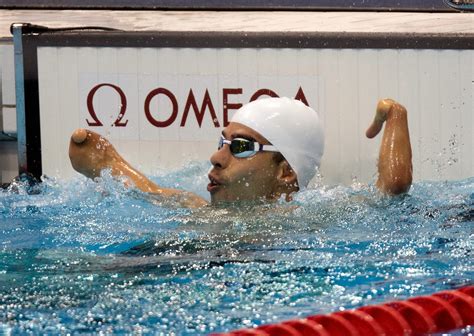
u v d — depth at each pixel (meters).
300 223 11.61
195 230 11.41
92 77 16.45
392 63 16.42
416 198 12.95
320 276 9.51
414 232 11.22
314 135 13.06
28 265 10.06
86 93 16.48
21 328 7.99
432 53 16.42
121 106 16.47
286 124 12.73
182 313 8.39
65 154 16.50
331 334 8.04
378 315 8.41
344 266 9.83
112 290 9.07
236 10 22.08
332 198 12.59
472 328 8.39
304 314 8.40
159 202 13.06
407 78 16.44
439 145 16.50
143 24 21.02
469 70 16.42
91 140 14.05
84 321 8.16
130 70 16.44
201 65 16.39
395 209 12.28
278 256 10.23
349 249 10.48
